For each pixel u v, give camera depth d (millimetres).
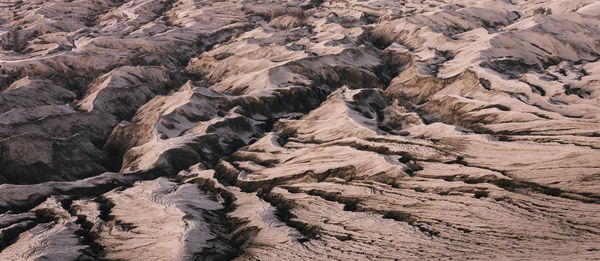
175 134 41344
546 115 35594
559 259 19547
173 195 30078
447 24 69250
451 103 41969
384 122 41250
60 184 33062
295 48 61688
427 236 22938
